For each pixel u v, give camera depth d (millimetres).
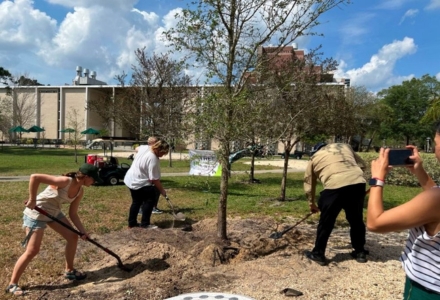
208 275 4520
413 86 58500
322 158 5168
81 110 67312
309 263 4984
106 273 4668
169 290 4066
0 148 45625
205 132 5105
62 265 4934
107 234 6410
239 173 16016
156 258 4941
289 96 8070
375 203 2025
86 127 65875
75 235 4414
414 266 2014
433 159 15336
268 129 5711
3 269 4719
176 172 19203
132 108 15125
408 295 2064
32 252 4090
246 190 13070
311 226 7387
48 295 4008
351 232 5250
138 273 4617
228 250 5191
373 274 4684
